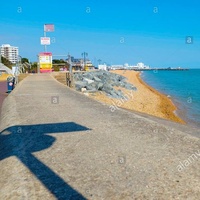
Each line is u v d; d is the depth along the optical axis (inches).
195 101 1280.8
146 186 156.6
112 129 298.5
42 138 261.6
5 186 164.6
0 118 405.7
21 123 329.7
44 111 416.8
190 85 2474.2
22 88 852.0
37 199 143.9
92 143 243.6
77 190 152.7
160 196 144.7
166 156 207.8
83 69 2974.9
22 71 2138.3
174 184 158.9
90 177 169.8
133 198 142.9
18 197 147.8
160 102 1233.4
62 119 353.4
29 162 197.2
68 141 250.5
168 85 2481.5
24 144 243.0
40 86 941.2
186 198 142.5
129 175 172.1
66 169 183.0
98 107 462.0
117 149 225.5
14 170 184.5
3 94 842.2
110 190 152.1
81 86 1145.4
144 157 205.5
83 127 307.4
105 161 197.3
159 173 175.0
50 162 196.5
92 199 142.5
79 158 204.1
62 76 1729.8
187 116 869.2
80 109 438.9
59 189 154.4
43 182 163.6
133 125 318.7
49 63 2324.1
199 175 171.6
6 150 234.2
